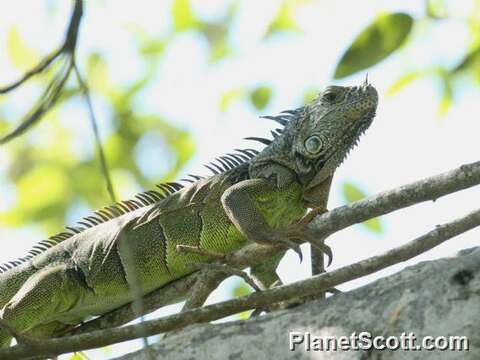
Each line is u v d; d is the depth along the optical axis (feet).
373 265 27.27
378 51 37.96
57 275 36.27
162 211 36.37
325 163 37.45
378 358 23.52
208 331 25.31
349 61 38.04
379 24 38.19
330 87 37.78
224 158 37.86
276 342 24.61
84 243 37.01
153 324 26.17
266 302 26.76
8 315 35.14
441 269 24.47
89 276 36.22
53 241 38.22
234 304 26.61
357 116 37.22
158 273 35.78
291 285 26.89
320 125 37.35
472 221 27.73
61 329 36.99
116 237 35.94
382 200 29.09
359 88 37.47
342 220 29.99
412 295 24.17
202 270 30.37
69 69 22.81
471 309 23.29
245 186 35.58
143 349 25.46
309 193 37.55
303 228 31.24
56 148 56.29
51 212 54.03
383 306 24.34
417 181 28.53
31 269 37.47
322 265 32.81
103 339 26.03
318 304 25.17
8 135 22.65
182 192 36.94
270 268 35.91
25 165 55.83
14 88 23.22
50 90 23.66
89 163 55.42
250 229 33.68
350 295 25.03
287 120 38.78
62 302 36.17
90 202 54.70
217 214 36.17
